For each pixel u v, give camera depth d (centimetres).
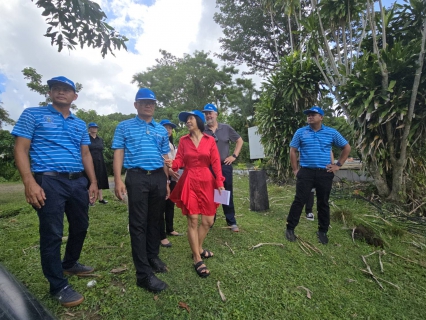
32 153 196
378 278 261
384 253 311
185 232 357
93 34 330
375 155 496
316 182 325
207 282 234
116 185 221
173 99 2822
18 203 559
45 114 201
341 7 500
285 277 250
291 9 653
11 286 127
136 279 230
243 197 586
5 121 1215
